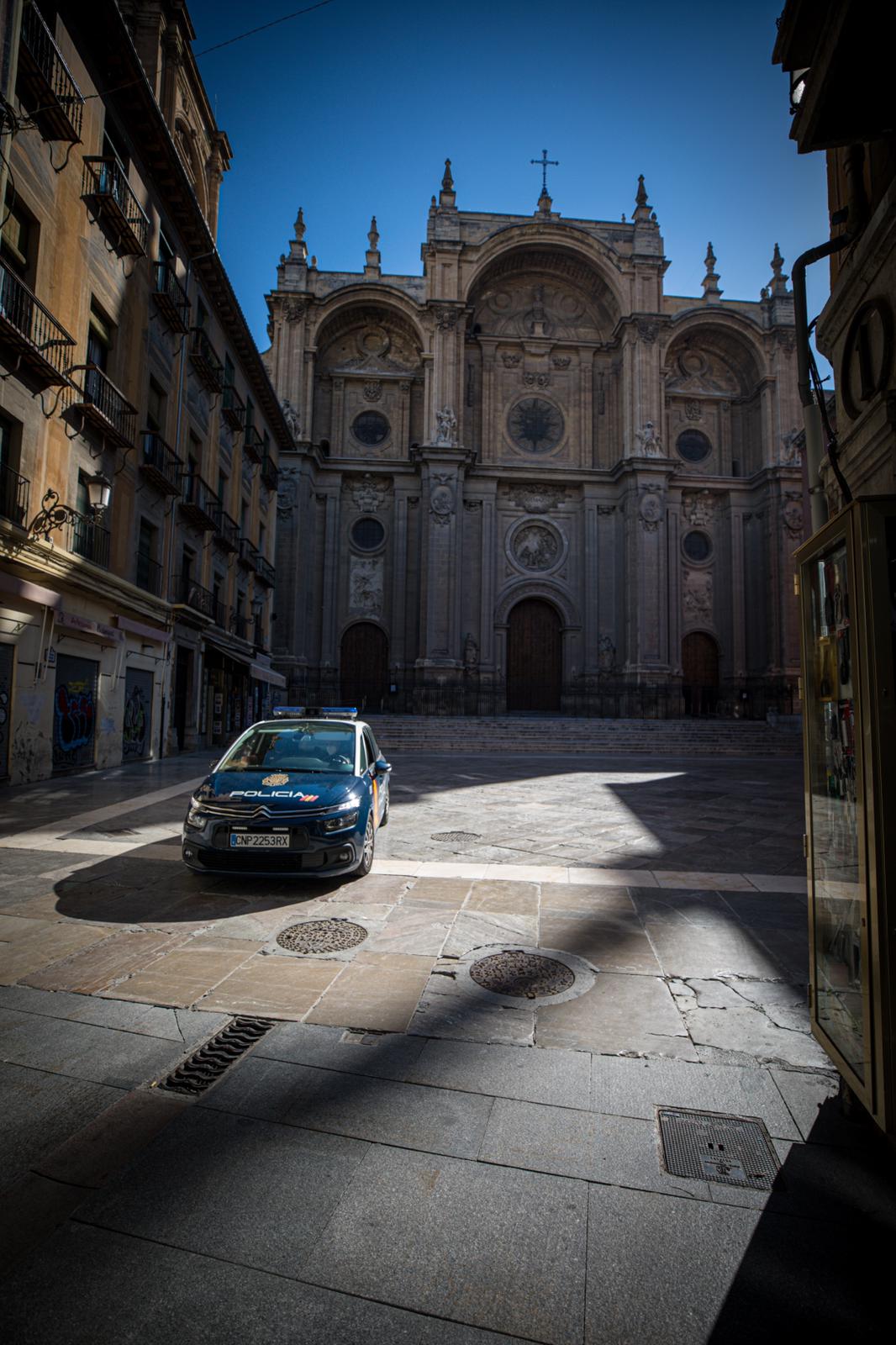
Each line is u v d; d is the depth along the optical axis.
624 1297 2.00
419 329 36.97
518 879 6.62
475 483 37.75
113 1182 2.41
